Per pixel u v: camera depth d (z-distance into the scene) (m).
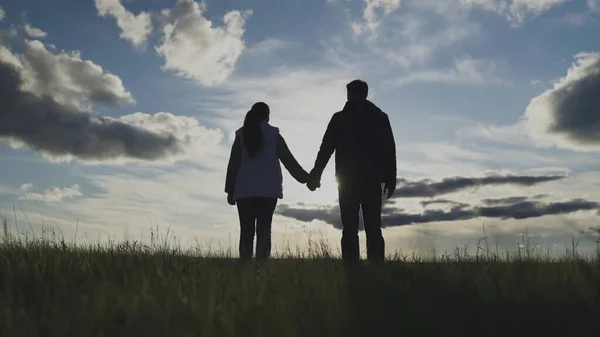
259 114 7.41
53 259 4.91
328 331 2.88
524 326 3.07
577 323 3.13
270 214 7.39
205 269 4.79
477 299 3.54
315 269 4.82
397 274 4.61
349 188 7.20
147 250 6.07
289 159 7.44
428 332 2.98
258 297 3.44
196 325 2.82
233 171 7.43
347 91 7.52
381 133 7.33
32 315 3.09
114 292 3.44
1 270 4.34
